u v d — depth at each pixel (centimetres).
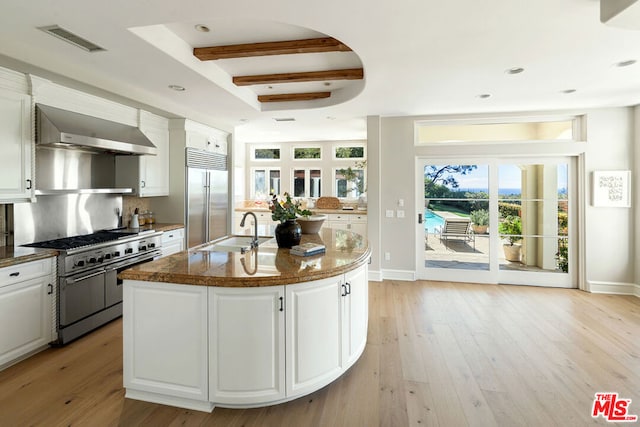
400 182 508
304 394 215
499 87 363
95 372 251
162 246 417
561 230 476
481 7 206
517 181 487
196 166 480
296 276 199
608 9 190
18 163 275
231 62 335
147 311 210
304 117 508
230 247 301
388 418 201
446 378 245
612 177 441
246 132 650
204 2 197
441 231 512
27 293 266
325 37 279
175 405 212
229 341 200
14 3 194
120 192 374
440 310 388
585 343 302
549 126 479
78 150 363
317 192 781
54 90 301
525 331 329
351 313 244
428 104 432
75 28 225
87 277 310
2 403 214
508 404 215
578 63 296
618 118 443
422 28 233
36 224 322
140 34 238
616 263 448
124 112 380
